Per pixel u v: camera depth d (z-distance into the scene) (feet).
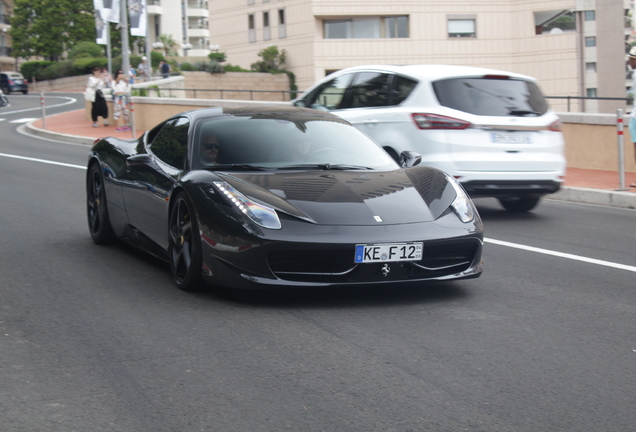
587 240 23.86
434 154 25.73
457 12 151.94
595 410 10.19
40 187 34.19
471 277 16.08
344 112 29.68
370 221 15.08
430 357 12.29
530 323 14.42
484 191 26.30
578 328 14.14
